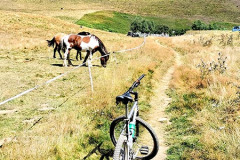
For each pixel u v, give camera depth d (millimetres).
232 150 5035
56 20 64312
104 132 6293
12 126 6578
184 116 7613
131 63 14750
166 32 113250
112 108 7875
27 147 5086
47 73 13516
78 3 153500
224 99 8164
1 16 52531
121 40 45750
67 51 16391
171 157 5355
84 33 16906
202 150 5383
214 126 6395
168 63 18484
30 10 120812
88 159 5121
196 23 120375
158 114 8180
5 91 9586
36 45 26469
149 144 6055
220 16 155750
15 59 17766
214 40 33938
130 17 135625
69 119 6684
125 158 3887
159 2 181625
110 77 11500
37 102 8680
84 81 11938
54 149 5156
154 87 11500
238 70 12023
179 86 11258
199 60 16188
